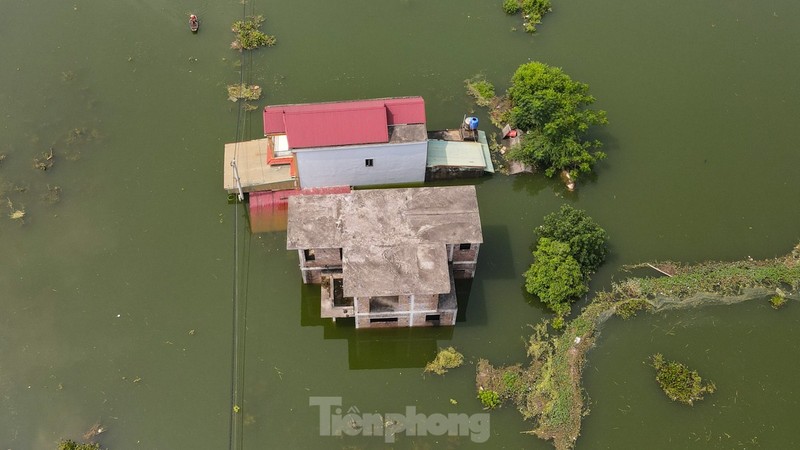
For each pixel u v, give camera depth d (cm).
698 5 5469
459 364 3534
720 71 4969
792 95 4831
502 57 4969
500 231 4047
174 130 4447
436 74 4831
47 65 4788
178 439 3275
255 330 3647
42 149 4331
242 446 3256
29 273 3806
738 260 3966
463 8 5319
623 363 3550
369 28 5138
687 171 4372
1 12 5112
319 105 3909
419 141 3853
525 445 3275
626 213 4159
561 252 3691
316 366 3550
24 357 3509
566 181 4262
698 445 3297
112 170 4244
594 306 3725
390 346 3666
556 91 4297
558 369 3497
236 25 5056
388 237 3444
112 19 5106
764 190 4294
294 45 4984
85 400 3384
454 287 3647
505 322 3694
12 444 3247
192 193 4150
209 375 3481
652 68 4959
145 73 4759
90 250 3906
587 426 3338
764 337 3669
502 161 4356
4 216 4016
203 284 3791
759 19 5381
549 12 5322
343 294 3419
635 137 4534
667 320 3706
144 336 3594
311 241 3412
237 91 4650
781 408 3425
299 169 3931
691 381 3472
